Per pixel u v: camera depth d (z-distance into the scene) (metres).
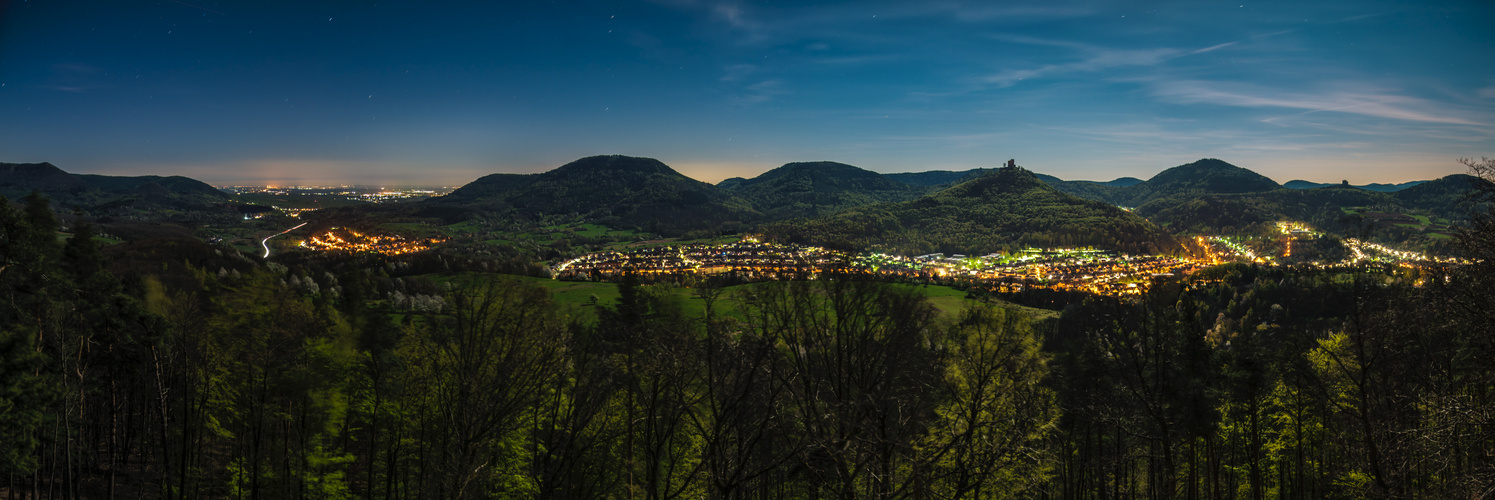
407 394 30.84
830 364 24.25
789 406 24.44
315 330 35.19
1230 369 30.22
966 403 23.36
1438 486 21.92
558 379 27.69
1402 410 24.61
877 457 21.41
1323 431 32.91
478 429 24.66
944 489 24.31
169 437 36.84
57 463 32.44
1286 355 30.14
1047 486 32.72
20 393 25.36
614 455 27.58
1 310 29.83
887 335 23.28
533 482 27.05
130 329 33.91
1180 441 30.97
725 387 22.62
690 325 24.05
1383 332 23.62
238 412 32.12
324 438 33.53
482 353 25.36
